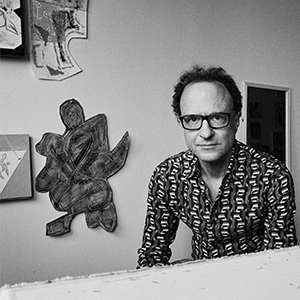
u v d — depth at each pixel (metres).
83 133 1.79
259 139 2.31
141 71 1.94
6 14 1.58
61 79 1.73
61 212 1.75
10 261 1.64
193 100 0.99
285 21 2.47
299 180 2.49
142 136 1.95
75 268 1.78
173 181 1.14
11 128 1.63
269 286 0.42
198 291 0.40
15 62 1.64
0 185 1.60
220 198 1.09
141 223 1.95
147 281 0.42
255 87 2.31
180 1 2.05
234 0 2.24
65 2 1.73
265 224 1.09
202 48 2.12
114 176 1.87
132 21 1.91
